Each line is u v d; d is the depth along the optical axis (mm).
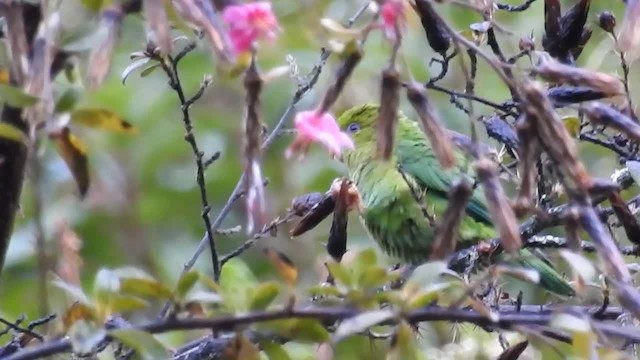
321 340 4852
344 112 10164
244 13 4461
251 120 4523
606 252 4582
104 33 4520
